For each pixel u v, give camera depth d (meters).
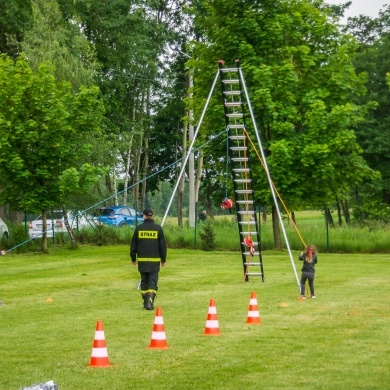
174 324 15.70
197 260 34.88
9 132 37.47
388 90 60.44
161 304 19.22
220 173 48.56
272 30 39.06
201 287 23.52
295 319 16.30
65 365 11.72
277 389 10.05
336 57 40.47
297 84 39.84
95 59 51.12
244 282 25.08
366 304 18.94
